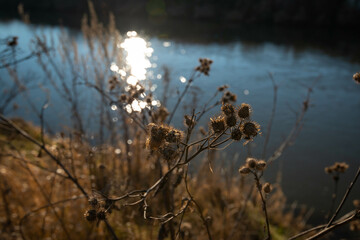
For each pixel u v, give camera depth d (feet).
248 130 4.74
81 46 68.18
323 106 47.73
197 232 12.00
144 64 51.75
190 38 96.73
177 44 86.12
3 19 124.57
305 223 23.09
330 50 84.58
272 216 22.40
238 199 15.08
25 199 12.32
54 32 88.17
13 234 10.55
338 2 129.39
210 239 5.91
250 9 141.90
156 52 72.08
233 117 4.82
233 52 80.07
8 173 12.84
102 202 5.00
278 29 122.42
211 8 146.10
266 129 36.45
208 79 53.67
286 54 79.71
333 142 37.63
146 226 10.61
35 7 163.53
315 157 33.86
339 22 126.72
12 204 11.96
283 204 23.80
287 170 30.30
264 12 139.13
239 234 12.35
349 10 124.77
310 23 131.34
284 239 19.84
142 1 144.05
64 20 124.06
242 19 141.49
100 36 16.35
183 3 149.79
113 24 16.56
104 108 16.30
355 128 41.39
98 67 16.58
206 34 106.11
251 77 59.16
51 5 157.58
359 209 4.75
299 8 134.00
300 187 27.99
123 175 12.47
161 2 147.84
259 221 15.40
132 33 80.12
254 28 123.95
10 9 162.09
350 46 89.40
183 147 5.02
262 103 46.42
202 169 14.88
